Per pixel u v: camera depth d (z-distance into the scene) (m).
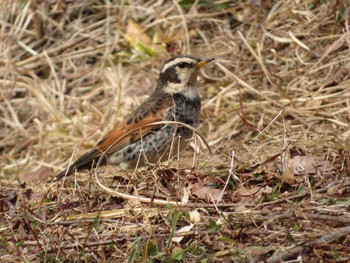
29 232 9.41
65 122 15.77
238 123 14.03
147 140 12.05
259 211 8.62
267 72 14.48
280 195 9.15
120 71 16.30
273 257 7.85
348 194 8.94
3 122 16.33
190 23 16.84
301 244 7.91
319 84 14.25
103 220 9.30
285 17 15.91
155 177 9.74
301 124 13.20
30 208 10.05
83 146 15.09
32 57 17.14
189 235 8.55
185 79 12.25
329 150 10.34
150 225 8.83
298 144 11.15
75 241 8.83
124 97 15.70
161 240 8.59
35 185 11.98
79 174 12.27
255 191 9.36
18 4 17.72
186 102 12.23
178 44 16.64
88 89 16.44
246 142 13.02
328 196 8.90
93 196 10.02
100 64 16.75
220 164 10.62
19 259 8.78
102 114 15.59
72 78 16.72
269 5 16.44
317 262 7.77
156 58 16.50
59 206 9.89
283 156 10.12
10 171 14.69
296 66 14.86
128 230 8.97
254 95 14.70
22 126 16.05
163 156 12.11
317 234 8.05
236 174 9.85
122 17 17.28
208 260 8.17
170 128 11.99
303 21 15.64
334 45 14.63
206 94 15.21
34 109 16.44
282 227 8.35
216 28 16.67
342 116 13.22
